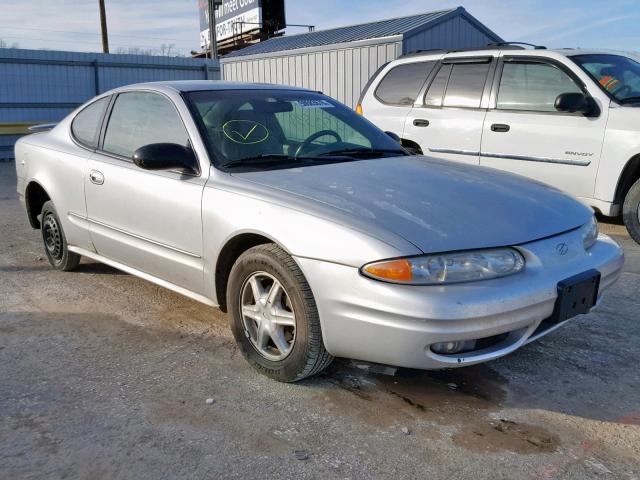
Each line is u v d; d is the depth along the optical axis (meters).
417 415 2.94
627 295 4.55
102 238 4.38
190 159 3.62
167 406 3.04
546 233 3.03
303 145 3.92
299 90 4.55
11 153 17.17
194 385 3.25
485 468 2.53
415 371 3.38
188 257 3.65
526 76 6.55
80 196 4.53
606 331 3.90
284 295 3.16
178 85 4.15
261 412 2.98
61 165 4.72
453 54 7.18
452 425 2.85
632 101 6.02
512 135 6.52
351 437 2.76
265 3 26.94
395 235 2.77
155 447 2.70
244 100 4.09
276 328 3.19
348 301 2.79
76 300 4.58
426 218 2.92
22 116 18.30
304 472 2.51
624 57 6.76
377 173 3.52
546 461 2.57
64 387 3.24
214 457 2.62
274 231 3.06
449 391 3.17
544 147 6.31
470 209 3.06
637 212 5.95
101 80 19.56
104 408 3.03
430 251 2.71
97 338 3.88
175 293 4.72
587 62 6.32
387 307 2.69
